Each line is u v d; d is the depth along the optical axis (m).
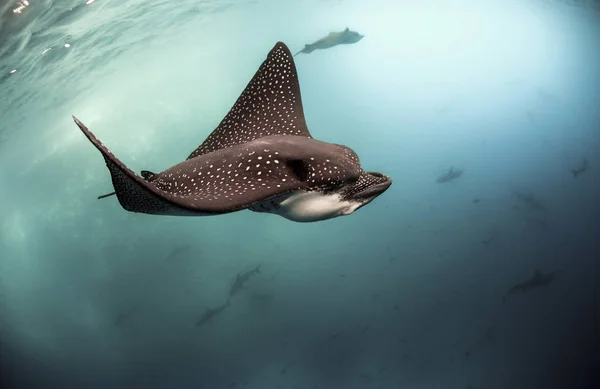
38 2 8.55
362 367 12.76
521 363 11.68
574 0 15.43
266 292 14.06
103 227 13.77
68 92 11.77
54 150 12.58
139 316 13.74
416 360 12.55
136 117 13.86
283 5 14.73
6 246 12.76
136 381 13.34
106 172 13.45
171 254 13.23
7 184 12.33
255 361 13.39
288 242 14.76
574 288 12.73
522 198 13.14
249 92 2.60
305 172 1.86
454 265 13.91
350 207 1.99
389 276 14.25
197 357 13.51
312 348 13.30
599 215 13.92
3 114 10.76
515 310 12.46
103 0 9.51
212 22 13.74
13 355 12.69
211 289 14.20
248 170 1.80
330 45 11.37
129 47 12.12
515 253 13.52
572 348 11.51
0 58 9.08
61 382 13.02
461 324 12.68
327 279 14.45
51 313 13.36
